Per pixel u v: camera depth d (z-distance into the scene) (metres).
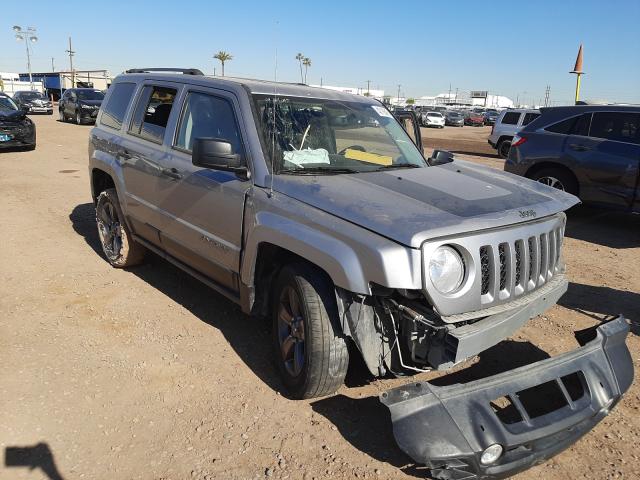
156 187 4.60
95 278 5.43
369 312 2.96
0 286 5.12
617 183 7.86
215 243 3.92
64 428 3.12
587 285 5.73
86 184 10.53
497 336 2.89
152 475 2.80
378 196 3.17
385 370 3.06
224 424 3.20
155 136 4.76
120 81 5.72
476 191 3.40
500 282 2.96
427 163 4.38
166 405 3.37
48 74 72.38
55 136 19.56
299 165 3.67
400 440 2.48
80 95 25.62
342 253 2.86
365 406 3.40
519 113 18.91
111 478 2.77
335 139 4.03
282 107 3.93
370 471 2.86
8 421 3.14
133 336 4.23
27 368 3.70
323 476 2.82
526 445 2.61
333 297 3.13
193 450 2.98
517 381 2.71
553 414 2.71
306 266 3.25
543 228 3.23
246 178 3.63
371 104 4.66
